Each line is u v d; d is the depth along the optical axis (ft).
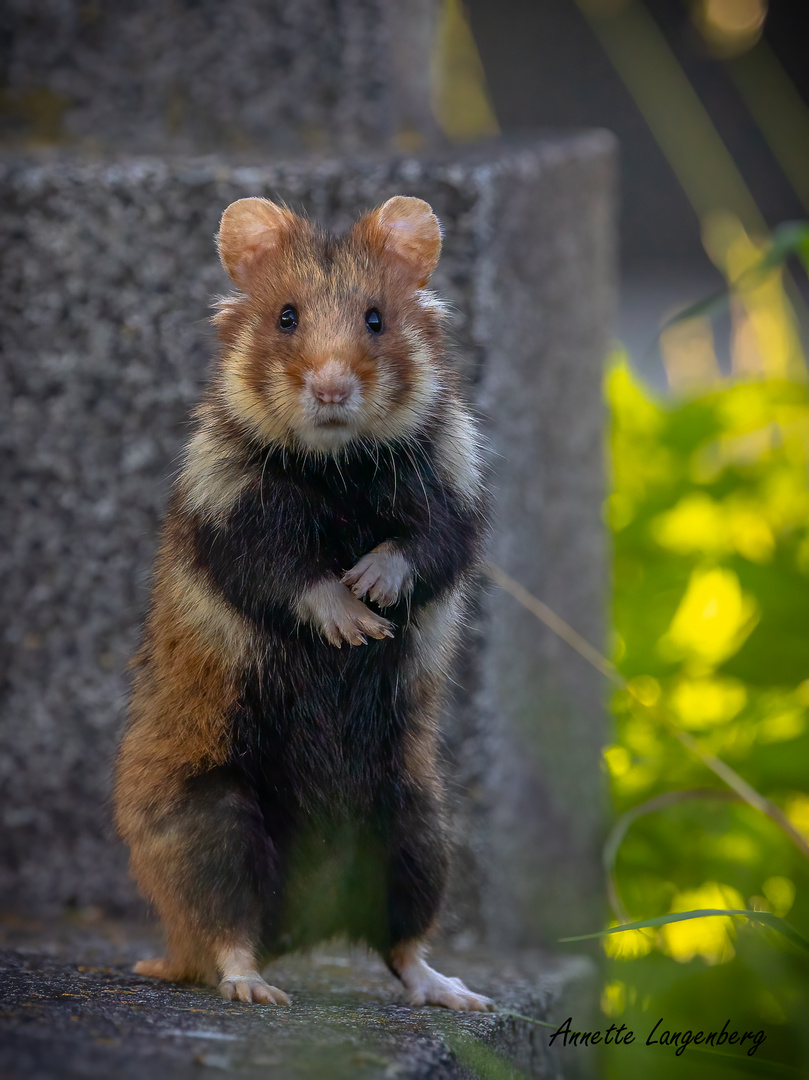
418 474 23.84
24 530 31.96
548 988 25.59
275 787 23.47
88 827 32.14
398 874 24.03
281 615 23.07
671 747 34.12
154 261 31.35
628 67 52.85
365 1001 22.38
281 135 35.42
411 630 23.90
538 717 33.45
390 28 36.19
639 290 79.10
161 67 34.99
